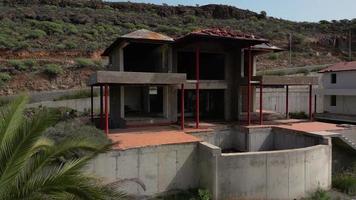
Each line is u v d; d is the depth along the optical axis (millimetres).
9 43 45969
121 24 69062
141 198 16469
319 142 19625
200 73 27688
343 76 34156
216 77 27359
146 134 19812
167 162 17172
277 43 75750
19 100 7441
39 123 6996
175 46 24016
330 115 33812
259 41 22688
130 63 26844
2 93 37562
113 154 15898
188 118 27094
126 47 25125
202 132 21766
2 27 52781
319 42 79750
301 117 33875
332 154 21062
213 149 16266
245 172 16531
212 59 27531
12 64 41250
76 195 6867
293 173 17266
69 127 16609
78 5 79625
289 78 24781
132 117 23812
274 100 35219
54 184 6762
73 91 38562
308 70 51750
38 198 6711
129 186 16266
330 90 34719
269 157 16812
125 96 26469
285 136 22328
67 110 31016
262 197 16766
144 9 87438
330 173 18969
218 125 23422
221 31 22453
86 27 62219
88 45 51969
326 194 17109
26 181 6930
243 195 16531
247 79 24672
